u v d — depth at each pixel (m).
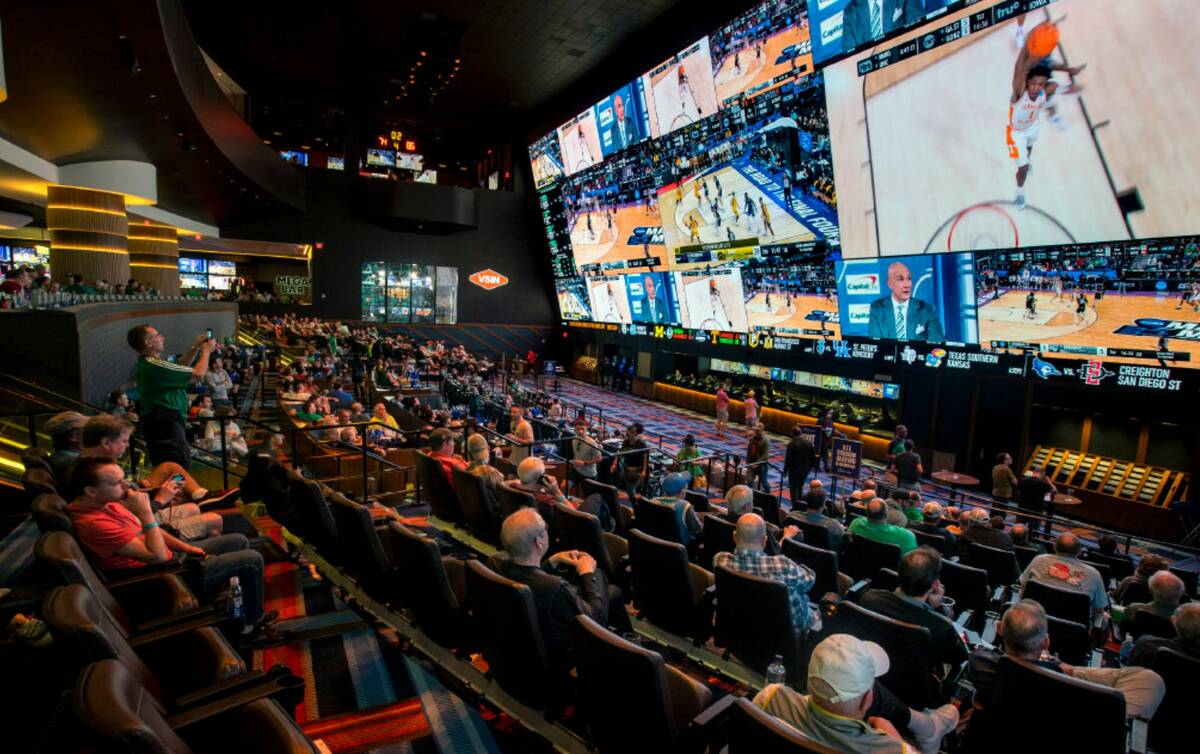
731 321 22.22
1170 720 3.43
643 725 2.70
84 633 2.11
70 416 5.44
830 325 18.31
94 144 15.98
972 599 5.33
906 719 2.78
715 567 4.02
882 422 19.61
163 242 27.22
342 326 31.14
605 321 31.02
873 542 5.80
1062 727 2.77
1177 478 13.33
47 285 11.60
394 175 40.78
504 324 36.75
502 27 25.16
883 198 15.16
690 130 20.50
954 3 12.21
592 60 27.94
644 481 10.54
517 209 36.62
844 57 14.64
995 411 16.25
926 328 15.47
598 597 3.58
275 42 27.88
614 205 26.20
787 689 2.62
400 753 3.40
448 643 3.98
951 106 12.95
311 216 32.72
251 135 21.44
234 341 25.72
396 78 31.36
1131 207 11.02
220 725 2.34
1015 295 13.41
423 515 7.71
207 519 5.23
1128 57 10.19
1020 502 11.89
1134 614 4.71
